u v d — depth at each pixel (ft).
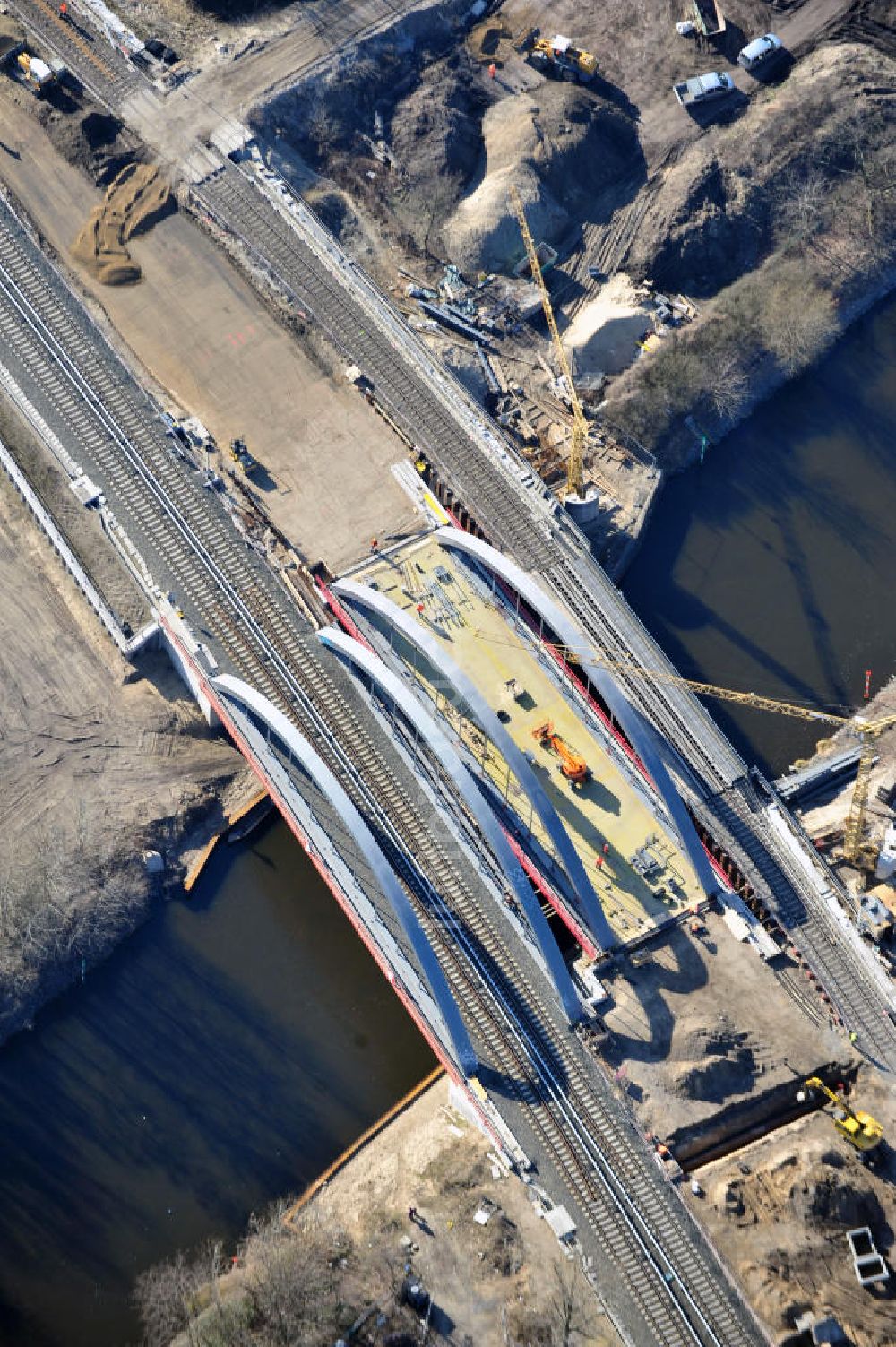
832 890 540.52
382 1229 497.05
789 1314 476.13
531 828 540.93
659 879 535.60
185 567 581.94
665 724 564.30
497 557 565.53
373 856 507.71
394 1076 535.60
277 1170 521.65
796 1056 514.68
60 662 581.94
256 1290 482.69
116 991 541.34
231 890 557.74
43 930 536.83
